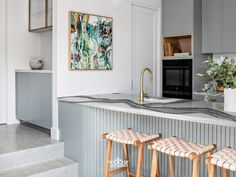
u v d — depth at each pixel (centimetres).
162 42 514
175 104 290
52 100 394
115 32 431
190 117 218
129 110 263
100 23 409
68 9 377
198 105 281
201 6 477
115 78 435
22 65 500
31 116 450
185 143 229
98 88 414
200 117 214
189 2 467
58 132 385
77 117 356
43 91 417
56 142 376
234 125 194
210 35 468
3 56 484
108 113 322
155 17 511
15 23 487
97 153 332
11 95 490
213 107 265
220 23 454
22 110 475
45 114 416
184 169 270
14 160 332
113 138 258
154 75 513
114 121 318
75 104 356
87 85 401
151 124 291
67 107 368
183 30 479
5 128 458
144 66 494
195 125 257
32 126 475
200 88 477
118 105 288
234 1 434
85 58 394
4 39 481
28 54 506
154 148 223
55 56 375
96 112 332
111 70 429
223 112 233
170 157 246
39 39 518
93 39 402
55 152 370
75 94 389
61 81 377
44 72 411
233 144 232
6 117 492
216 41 460
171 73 500
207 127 249
